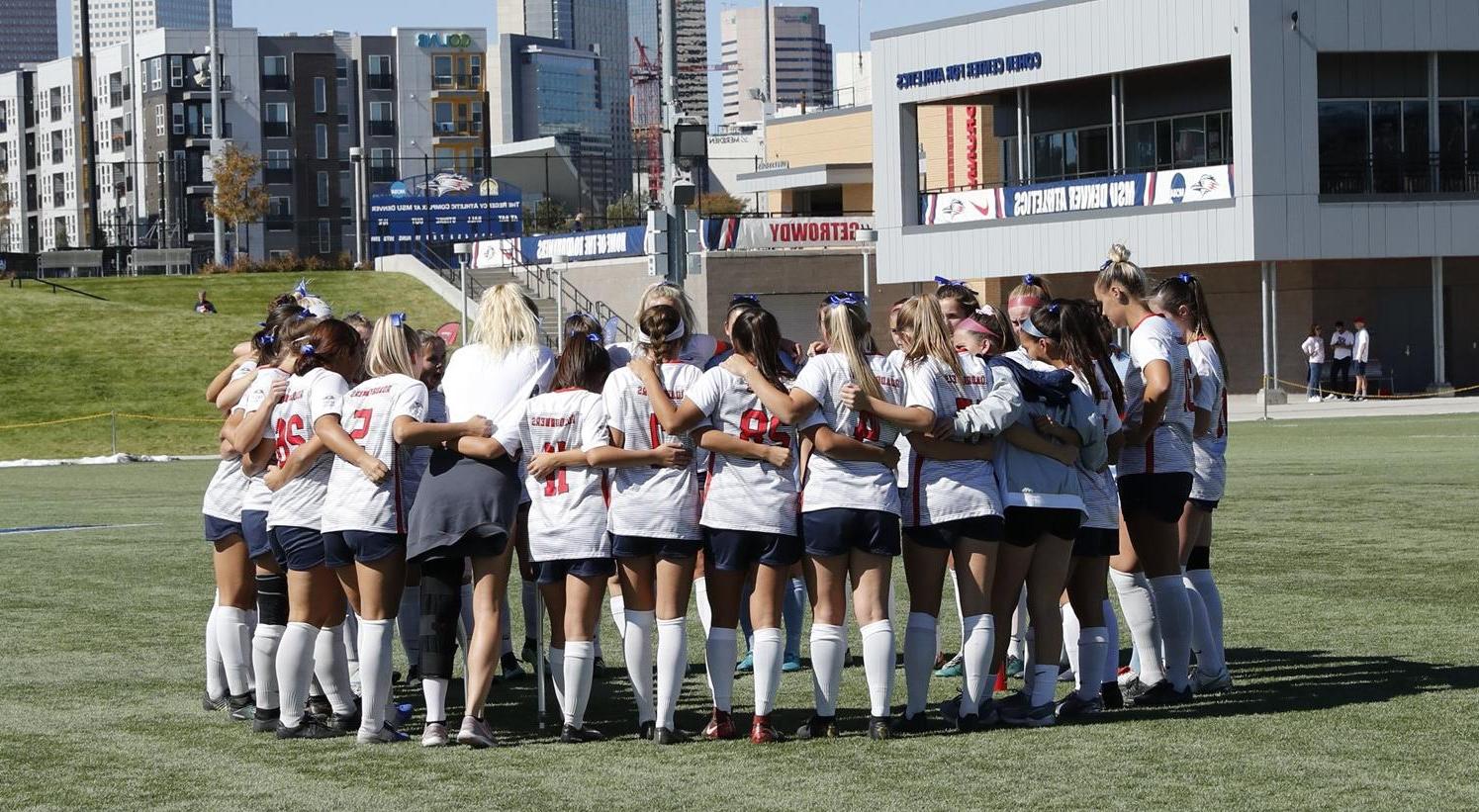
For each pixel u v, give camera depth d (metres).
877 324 66.25
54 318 58.88
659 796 7.84
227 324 59.50
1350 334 52.66
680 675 9.12
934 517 9.09
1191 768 8.10
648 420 9.05
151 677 11.35
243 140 139.00
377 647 9.19
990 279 63.78
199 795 8.05
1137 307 9.90
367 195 115.81
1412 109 54.00
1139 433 9.71
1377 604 13.15
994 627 9.48
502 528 8.94
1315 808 7.30
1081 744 8.78
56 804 7.89
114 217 156.12
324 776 8.41
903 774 8.16
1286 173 52.44
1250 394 56.97
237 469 10.07
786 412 8.76
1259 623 12.44
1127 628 12.75
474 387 9.11
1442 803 7.33
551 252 72.19
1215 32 52.94
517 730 9.72
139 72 144.38
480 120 144.75
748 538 8.96
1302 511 20.02
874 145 63.47
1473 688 9.84
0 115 173.88
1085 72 56.47
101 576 16.80
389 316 9.40
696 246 22.06
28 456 43.19
